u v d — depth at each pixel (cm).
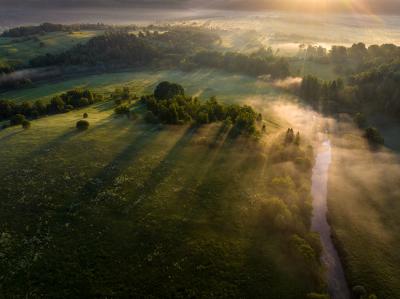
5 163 6319
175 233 4928
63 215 5128
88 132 7706
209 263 4506
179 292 4116
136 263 4425
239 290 4203
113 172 6194
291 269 4541
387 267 4878
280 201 5497
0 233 4719
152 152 6944
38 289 3994
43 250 4506
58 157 6575
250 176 6412
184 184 6000
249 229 5125
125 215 5194
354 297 4453
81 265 4331
